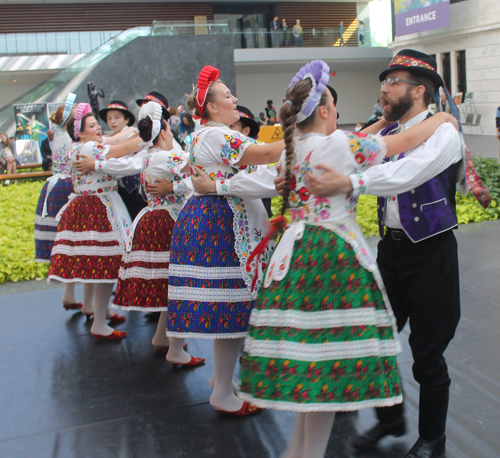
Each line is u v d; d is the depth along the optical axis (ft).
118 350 11.41
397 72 7.15
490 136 58.49
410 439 7.75
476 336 11.00
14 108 42.11
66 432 8.34
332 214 6.29
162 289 10.00
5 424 8.65
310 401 5.72
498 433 7.75
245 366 6.07
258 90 89.10
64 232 11.58
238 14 90.94
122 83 55.88
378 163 6.36
